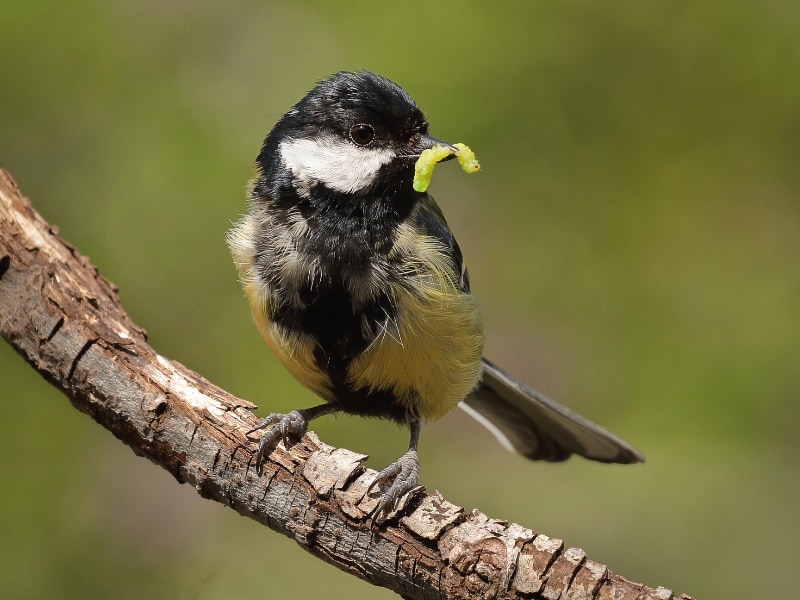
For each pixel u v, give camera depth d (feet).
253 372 35.45
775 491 35.47
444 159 22.97
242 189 36.27
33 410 33.06
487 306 37.86
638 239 38.55
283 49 38.45
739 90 38.37
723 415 36.50
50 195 36.19
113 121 37.06
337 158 23.15
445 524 18.02
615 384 37.24
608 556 34.99
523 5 38.11
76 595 31.27
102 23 37.73
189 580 32.22
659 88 38.70
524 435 31.83
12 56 36.81
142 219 36.22
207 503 33.09
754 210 38.40
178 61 38.19
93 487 32.65
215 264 36.22
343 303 22.65
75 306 21.77
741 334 37.24
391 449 36.40
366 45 38.04
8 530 31.53
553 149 38.58
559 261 38.37
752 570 34.24
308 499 19.04
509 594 17.26
